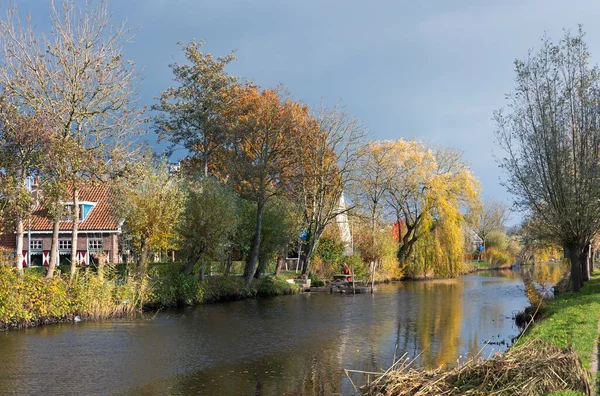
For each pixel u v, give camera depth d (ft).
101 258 79.87
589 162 80.84
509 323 72.59
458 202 163.63
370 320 75.56
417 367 46.93
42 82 73.26
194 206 94.79
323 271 142.10
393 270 155.33
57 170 70.69
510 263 248.32
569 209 80.69
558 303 71.05
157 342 57.77
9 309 62.34
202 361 49.55
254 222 116.06
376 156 150.71
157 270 93.71
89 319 71.56
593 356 36.45
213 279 102.47
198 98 142.72
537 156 83.25
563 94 82.94
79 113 74.28
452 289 127.95
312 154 130.72
